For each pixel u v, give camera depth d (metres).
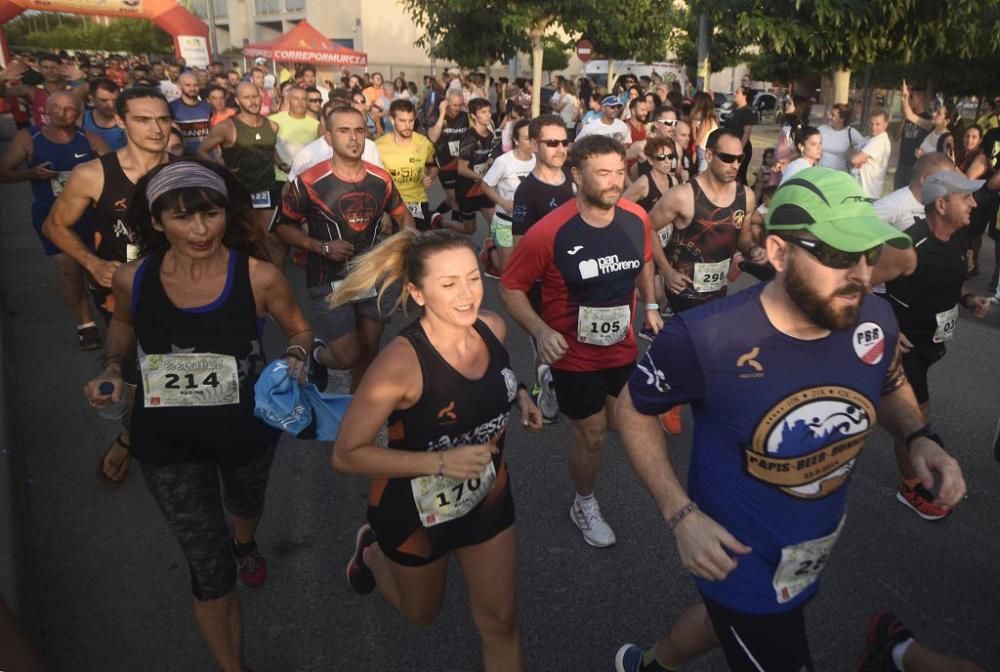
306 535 3.53
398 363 1.99
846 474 1.78
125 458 3.83
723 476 1.76
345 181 4.11
